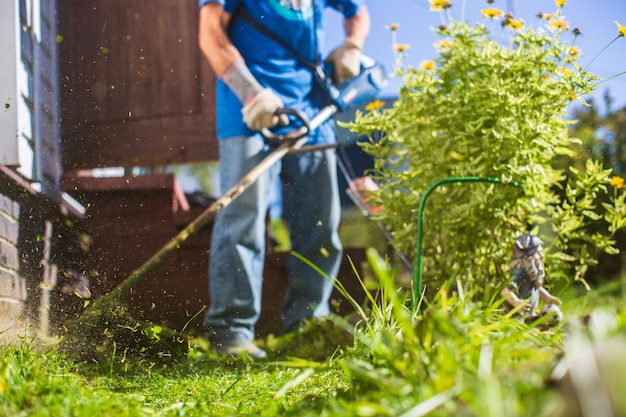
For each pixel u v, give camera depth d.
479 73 4.46
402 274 4.77
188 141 5.70
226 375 3.40
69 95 5.50
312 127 4.78
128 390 3.10
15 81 4.54
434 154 4.46
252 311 4.62
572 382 1.17
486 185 4.29
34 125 4.78
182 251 5.26
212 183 6.04
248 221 4.62
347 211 5.54
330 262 5.02
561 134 4.49
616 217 4.48
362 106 5.52
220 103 4.87
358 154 5.54
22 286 4.39
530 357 1.64
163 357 4.03
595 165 4.54
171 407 2.45
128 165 5.66
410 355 1.59
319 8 5.04
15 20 4.57
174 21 5.73
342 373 2.84
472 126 4.36
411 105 4.65
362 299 5.20
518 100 4.20
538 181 4.28
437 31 4.54
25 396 1.92
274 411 2.21
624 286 2.24
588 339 1.30
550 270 4.50
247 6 4.89
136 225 5.30
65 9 5.60
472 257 4.40
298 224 5.03
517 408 1.16
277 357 4.33
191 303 5.14
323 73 5.07
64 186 5.28
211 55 4.78
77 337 4.10
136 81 5.68
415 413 1.25
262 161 4.77
